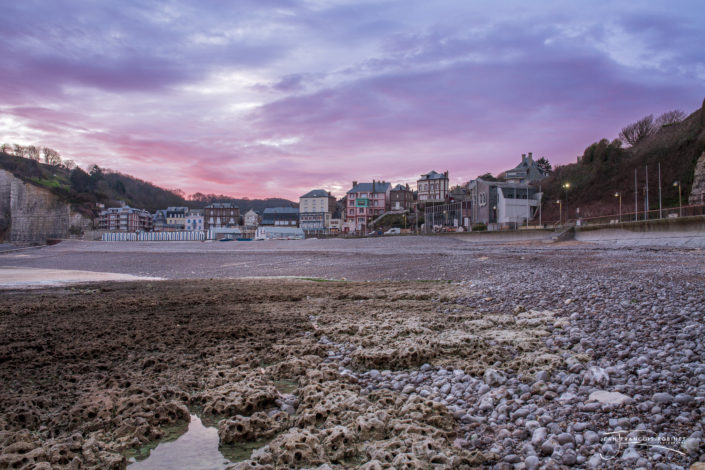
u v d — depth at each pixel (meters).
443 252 40.88
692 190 59.66
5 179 161.50
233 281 24.80
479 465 4.06
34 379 6.89
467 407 5.45
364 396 5.97
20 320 12.02
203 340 9.28
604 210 74.62
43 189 170.00
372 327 9.85
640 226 38.22
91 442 4.64
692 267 16.19
